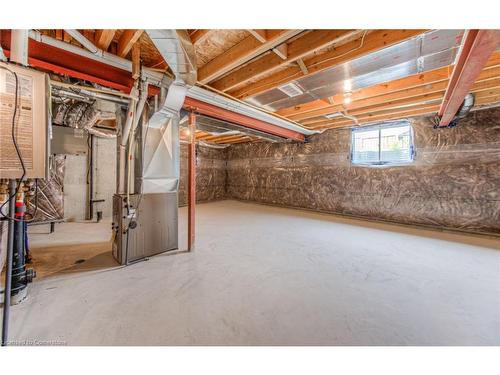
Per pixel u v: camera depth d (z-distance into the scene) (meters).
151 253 2.50
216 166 8.11
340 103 3.41
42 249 2.71
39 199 3.96
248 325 1.39
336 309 1.57
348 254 2.67
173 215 2.71
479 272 2.18
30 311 1.49
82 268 2.18
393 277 2.07
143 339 1.27
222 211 5.83
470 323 1.43
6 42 1.57
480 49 1.47
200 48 2.13
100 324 1.38
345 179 5.21
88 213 4.54
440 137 3.96
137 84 2.08
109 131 4.68
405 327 1.39
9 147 1.22
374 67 2.19
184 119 3.56
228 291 1.79
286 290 1.82
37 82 1.32
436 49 1.87
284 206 6.54
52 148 4.04
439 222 3.98
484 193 3.58
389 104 3.55
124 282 1.91
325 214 5.44
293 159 6.29
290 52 2.08
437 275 2.11
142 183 2.41
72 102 3.44
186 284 1.89
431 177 4.06
